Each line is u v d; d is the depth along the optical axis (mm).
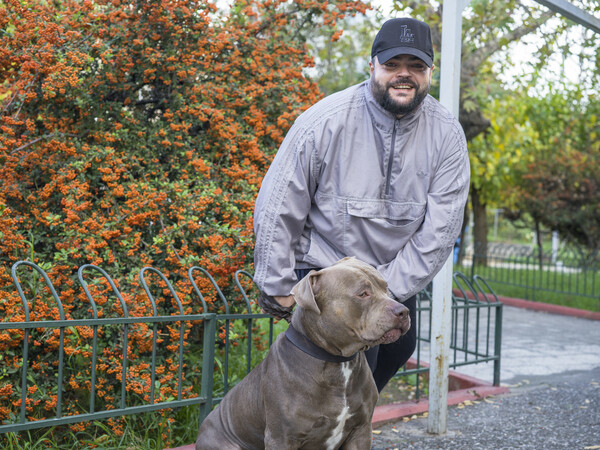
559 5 4344
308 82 5172
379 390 3434
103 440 3531
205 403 3596
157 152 4531
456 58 3967
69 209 3807
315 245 2852
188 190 4227
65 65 3893
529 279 14859
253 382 2730
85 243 3820
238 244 4062
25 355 2889
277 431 2537
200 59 4773
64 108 4273
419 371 4926
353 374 2535
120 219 3961
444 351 4230
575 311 10594
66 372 3695
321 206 2773
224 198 4312
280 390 2520
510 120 13078
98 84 4199
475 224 17188
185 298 3920
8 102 4070
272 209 2684
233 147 4555
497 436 4215
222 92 4660
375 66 2721
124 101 4578
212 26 4836
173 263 4121
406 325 2344
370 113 2770
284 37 5426
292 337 2576
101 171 4047
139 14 4402
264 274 2707
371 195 2762
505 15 8719
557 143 16656
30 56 3893
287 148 2727
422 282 2768
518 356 7227
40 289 3576
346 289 2428
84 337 3402
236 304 4316
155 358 3709
